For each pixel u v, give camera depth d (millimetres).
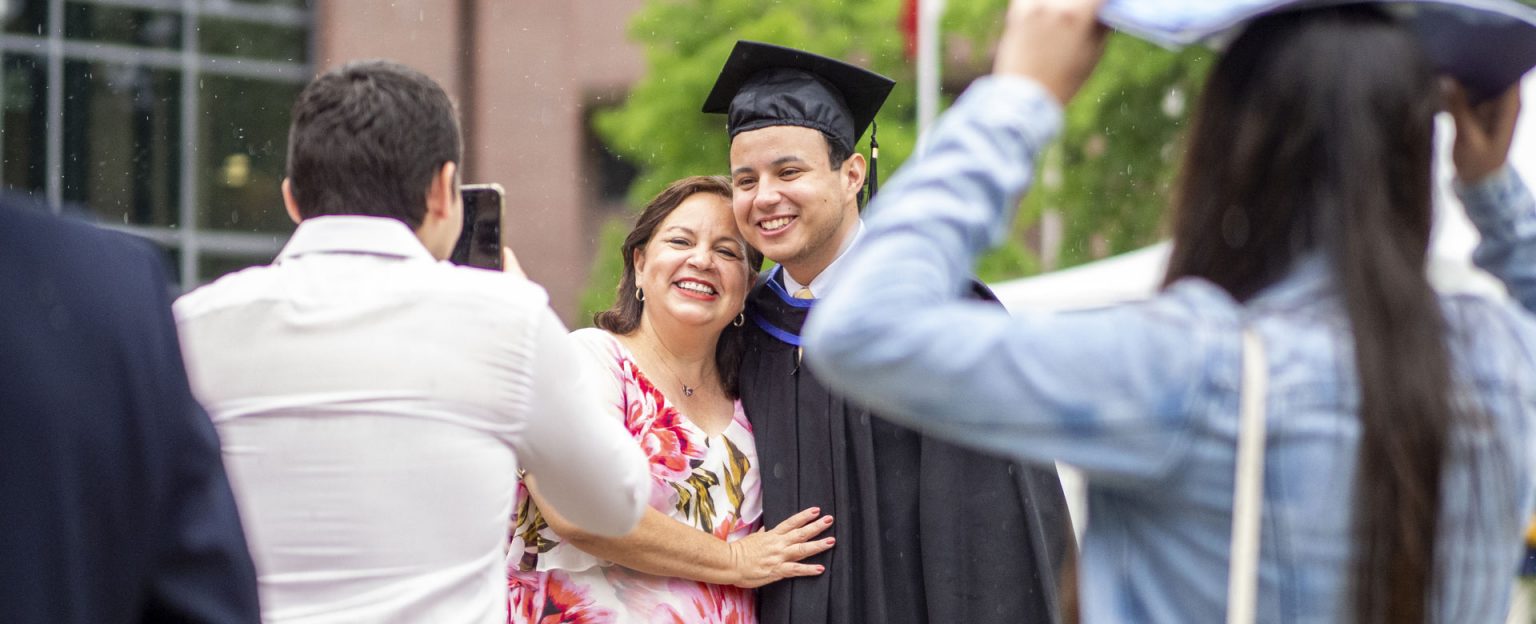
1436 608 1620
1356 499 1590
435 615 2354
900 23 16031
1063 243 14633
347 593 2322
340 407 2342
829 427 3436
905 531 3410
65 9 18750
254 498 2336
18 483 1509
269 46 19703
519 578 3289
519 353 2428
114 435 1571
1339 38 1676
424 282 2410
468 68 21219
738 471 3449
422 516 2354
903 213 1630
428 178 2520
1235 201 1696
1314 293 1669
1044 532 3412
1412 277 1632
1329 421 1604
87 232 1630
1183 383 1602
